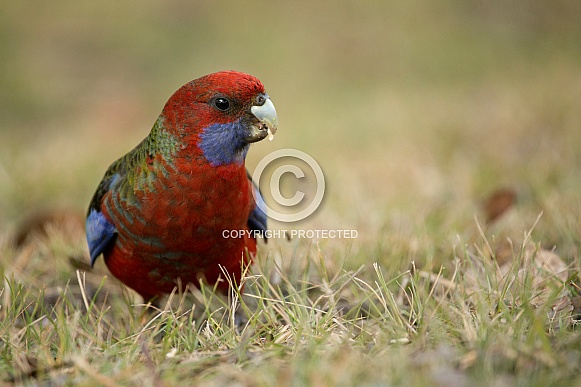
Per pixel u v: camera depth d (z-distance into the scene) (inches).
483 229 410.3
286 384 233.9
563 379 229.1
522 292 300.4
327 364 248.5
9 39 1143.0
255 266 363.6
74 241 450.0
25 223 471.2
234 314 320.2
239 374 248.1
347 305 333.7
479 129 661.3
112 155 724.7
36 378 265.6
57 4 1224.2
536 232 394.3
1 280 380.2
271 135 315.9
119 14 1213.7
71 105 1023.0
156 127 319.3
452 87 895.1
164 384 246.8
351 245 379.9
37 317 349.1
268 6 1235.9
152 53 1135.0
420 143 648.4
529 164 527.8
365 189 544.1
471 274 335.6
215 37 1167.6
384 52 1101.1
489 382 227.5
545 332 260.5
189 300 354.6
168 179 314.0
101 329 314.3
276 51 1117.1
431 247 384.8
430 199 499.5
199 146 312.0
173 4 1235.2
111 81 1080.2
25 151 762.8
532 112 663.1
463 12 1186.6
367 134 713.0
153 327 310.5
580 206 409.4
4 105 1016.9
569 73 792.3
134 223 322.7
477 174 532.7
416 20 1174.3
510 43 1075.9
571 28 1075.9
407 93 888.9
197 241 321.7
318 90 981.8
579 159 526.3
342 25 1173.7
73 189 631.8
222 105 310.5
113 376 258.2
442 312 290.0
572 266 342.3
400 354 248.4
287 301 333.7
